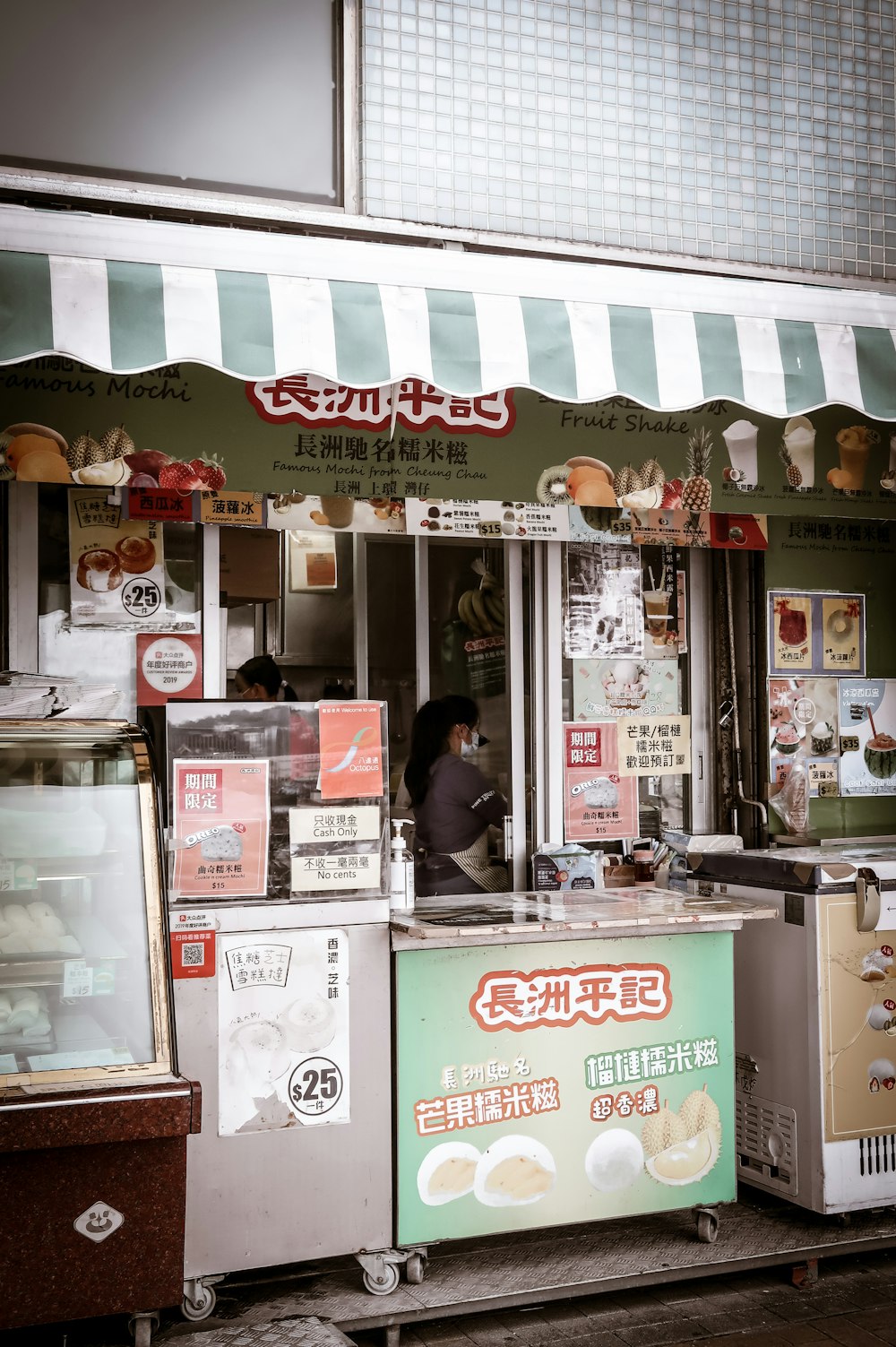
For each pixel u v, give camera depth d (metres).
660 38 4.91
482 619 5.54
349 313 3.63
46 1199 2.94
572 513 5.02
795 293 4.24
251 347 3.49
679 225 4.92
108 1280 3.02
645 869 4.96
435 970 3.78
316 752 3.76
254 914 3.65
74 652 4.46
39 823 3.28
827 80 5.21
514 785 5.18
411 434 4.56
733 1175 4.08
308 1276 3.80
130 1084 2.98
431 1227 3.72
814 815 5.34
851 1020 4.16
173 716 3.66
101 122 4.24
